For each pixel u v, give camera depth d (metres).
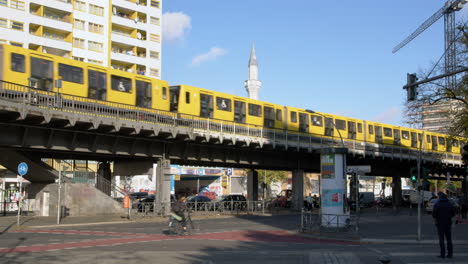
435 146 62.97
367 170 26.52
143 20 76.38
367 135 52.44
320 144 44.41
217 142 34.97
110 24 71.00
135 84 31.45
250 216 37.47
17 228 23.66
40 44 61.94
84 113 27.27
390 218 34.56
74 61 28.20
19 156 29.67
